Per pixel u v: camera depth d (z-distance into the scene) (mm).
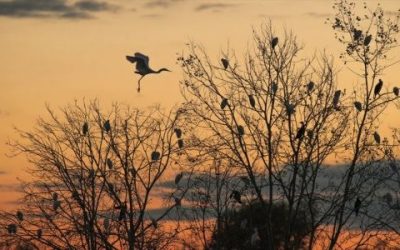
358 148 45156
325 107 45531
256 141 46125
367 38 43969
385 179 44781
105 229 44812
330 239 44781
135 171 46562
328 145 45344
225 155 46562
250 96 44812
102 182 47406
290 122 45219
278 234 47406
